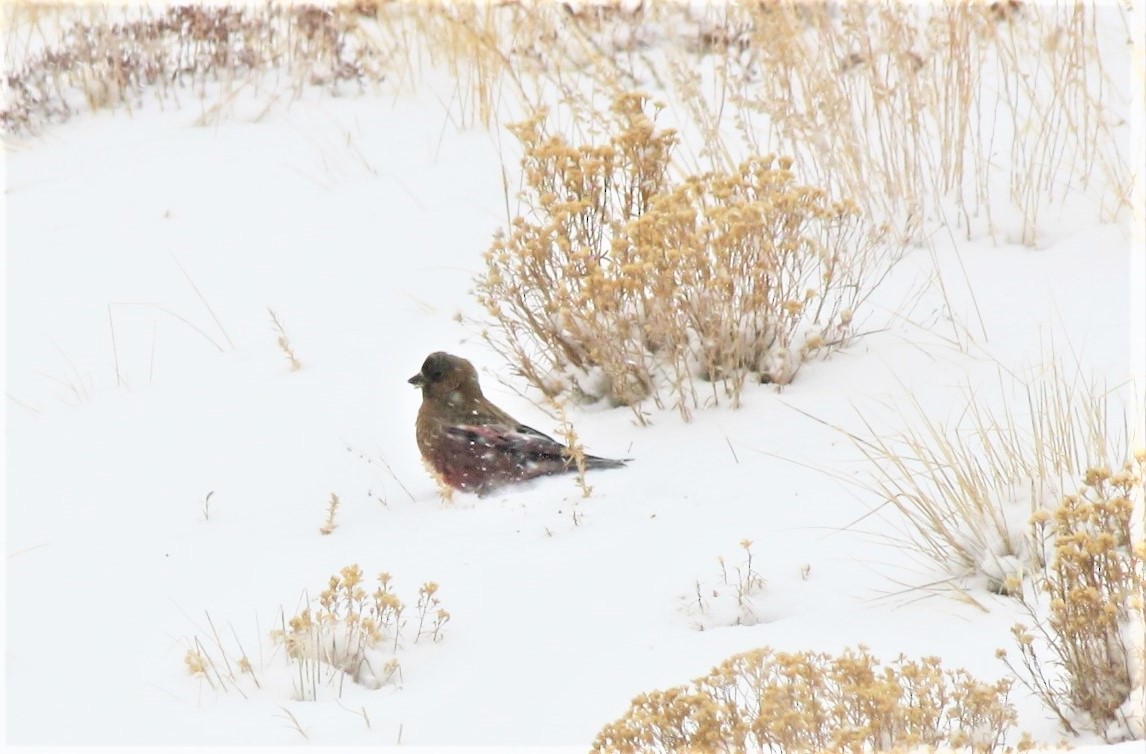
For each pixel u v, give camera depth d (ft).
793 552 34.42
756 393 44.65
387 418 47.78
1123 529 27.45
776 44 60.18
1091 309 47.21
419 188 68.28
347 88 82.23
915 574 32.73
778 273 45.50
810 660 26.89
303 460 45.50
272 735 28.96
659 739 25.82
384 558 37.50
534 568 35.55
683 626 31.78
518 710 29.01
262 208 68.85
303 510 41.98
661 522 37.11
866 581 32.73
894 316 48.70
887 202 58.44
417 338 53.47
